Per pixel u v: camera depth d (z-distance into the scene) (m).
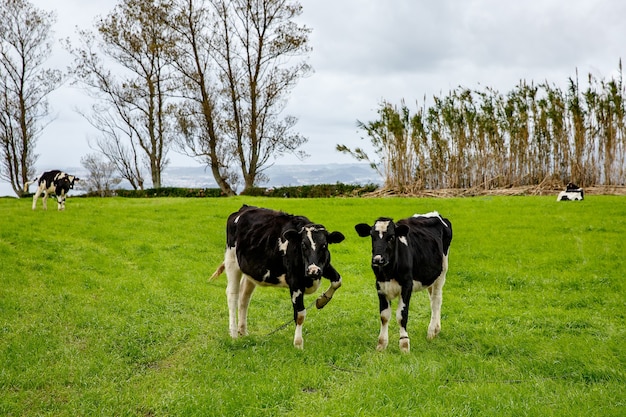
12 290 12.01
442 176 37.47
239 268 10.07
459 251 16.80
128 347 9.45
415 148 37.25
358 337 9.73
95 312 11.08
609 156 34.38
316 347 8.98
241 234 9.84
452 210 24.67
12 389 7.78
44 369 8.34
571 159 34.84
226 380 7.80
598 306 11.52
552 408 6.50
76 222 20.67
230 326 9.92
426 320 10.97
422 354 8.59
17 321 10.36
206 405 6.91
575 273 13.88
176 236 19.59
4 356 8.73
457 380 7.54
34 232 17.88
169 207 27.44
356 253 17.55
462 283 13.82
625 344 8.98
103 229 19.64
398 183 37.44
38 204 28.70
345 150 38.50
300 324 9.11
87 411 7.15
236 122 46.12
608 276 13.44
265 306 12.24
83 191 56.41
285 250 9.08
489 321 10.76
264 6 45.09
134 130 52.84
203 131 46.84
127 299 12.16
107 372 8.36
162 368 8.67
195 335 10.08
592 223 19.88
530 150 36.31
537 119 36.12
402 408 6.46
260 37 45.75
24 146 51.44
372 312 11.55
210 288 13.70
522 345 9.11
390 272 8.76
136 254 16.62
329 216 23.52
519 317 10.87
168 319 11.00
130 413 7.07
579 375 7.68
